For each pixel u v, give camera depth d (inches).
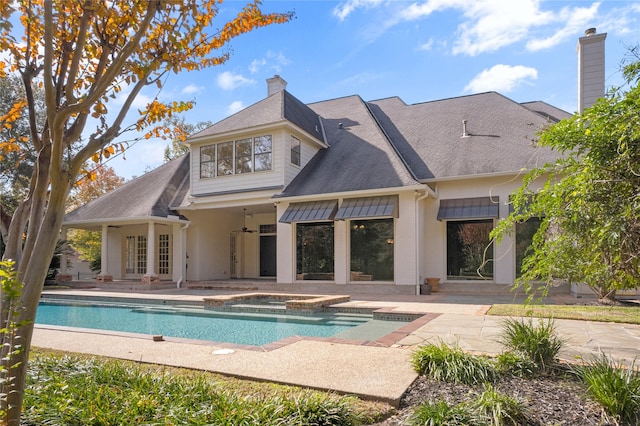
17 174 821.9
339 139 924.6
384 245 735.7
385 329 442.9
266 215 1093.8
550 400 189.9
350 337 401.4
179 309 640.4
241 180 863.1
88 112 151.5
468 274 729.6
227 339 430.6
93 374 212.7
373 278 738.8
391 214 685.9
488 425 162.6
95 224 989.2
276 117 828.0
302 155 869.8
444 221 749.9
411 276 703.1
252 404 174.2
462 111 897.5
